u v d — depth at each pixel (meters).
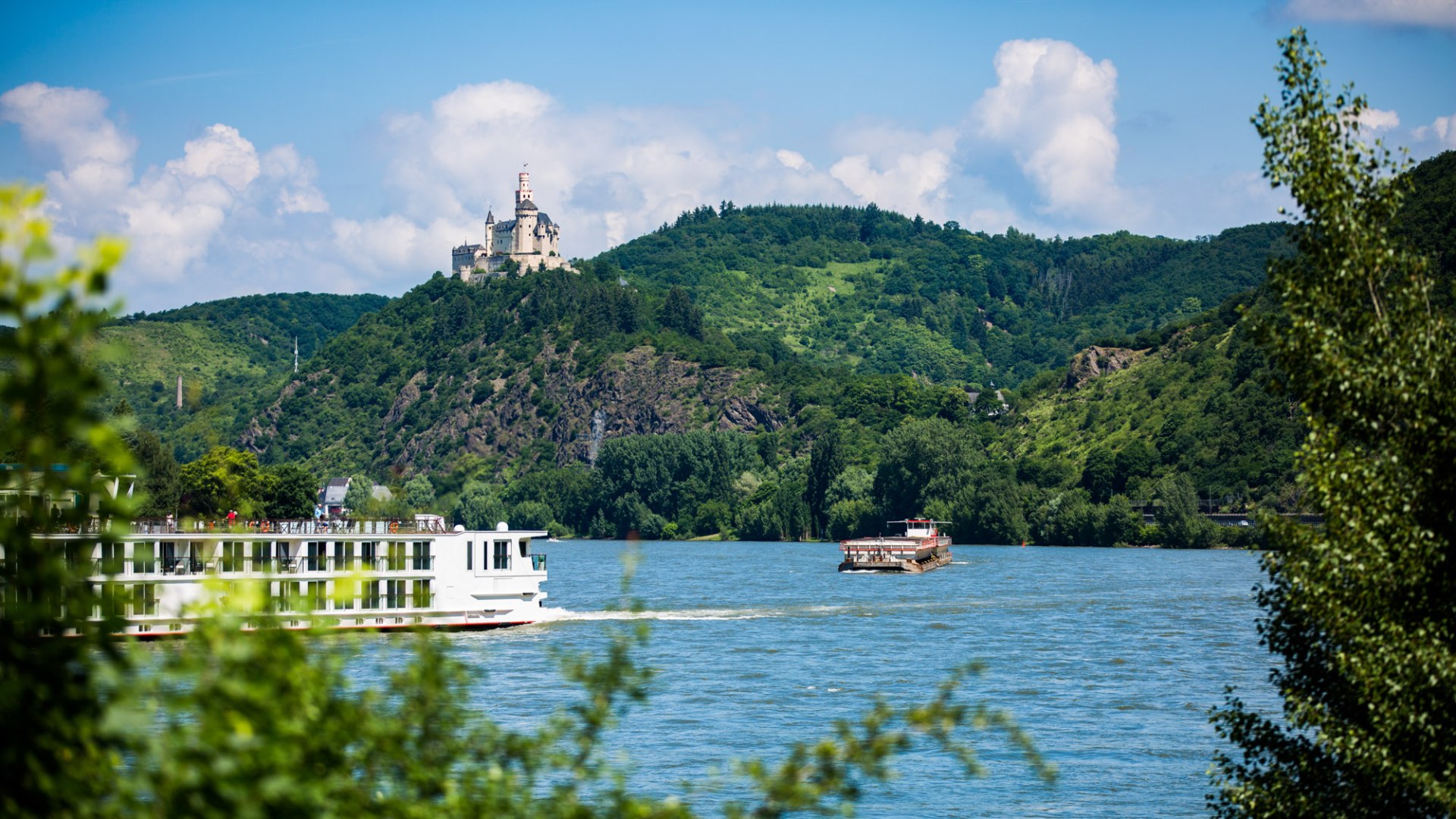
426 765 21.80
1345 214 39.16
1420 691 37.56
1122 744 81.81
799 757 22.53
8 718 18.00
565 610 146.00
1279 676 43.19
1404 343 39.09
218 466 167.75
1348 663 38.78
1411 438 39.00
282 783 17.92
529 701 92.12
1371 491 38.78
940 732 22.81
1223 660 118.38
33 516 18.48
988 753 78.94
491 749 22.75
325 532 117.81
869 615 156.75
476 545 125.75
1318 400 40.16
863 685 103.31
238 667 19.05
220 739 17.94
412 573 121.25
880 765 22.36
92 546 19.27
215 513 161.25
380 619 120.00
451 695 22.64
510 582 127.56
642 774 72.62
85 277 16.80
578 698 92.88
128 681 18.91
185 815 17.64
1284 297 40.78
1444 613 38.72
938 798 69.00
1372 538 38.53
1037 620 152.12
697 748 79.88
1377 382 39.03
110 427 18.12
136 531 108.00
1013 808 67.19
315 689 19.86
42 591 18.61
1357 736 39.03
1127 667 113.56
